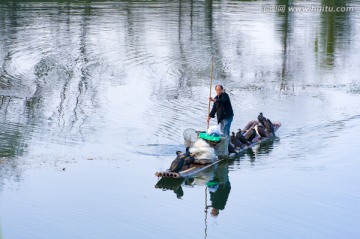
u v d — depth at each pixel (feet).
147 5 232.12
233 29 184.55
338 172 75.51
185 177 73.77
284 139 89.10
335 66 139.95
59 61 140.56
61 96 111.96
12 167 74.90
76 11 215.10
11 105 104.99
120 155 80.12
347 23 196.34
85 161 77.66
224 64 140.67
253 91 118.21
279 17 208.03
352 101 111.24
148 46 158.81
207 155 78.02
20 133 88.94
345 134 91.04
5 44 157.58
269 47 160.15
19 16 201.57
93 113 101.19
